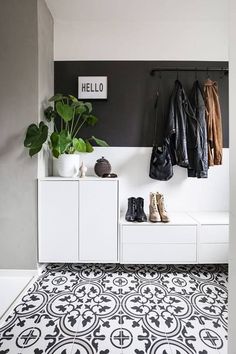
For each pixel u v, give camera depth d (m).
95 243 2.08
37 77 2.01
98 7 2.23
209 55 2.46
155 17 2.38
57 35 2.44
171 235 2.07
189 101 2.38
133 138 2.49
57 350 1.27
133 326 1.45
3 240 2.07
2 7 1.99
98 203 2.06
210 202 2.53
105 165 2.24
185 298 1.73
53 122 2.39
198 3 2.17
